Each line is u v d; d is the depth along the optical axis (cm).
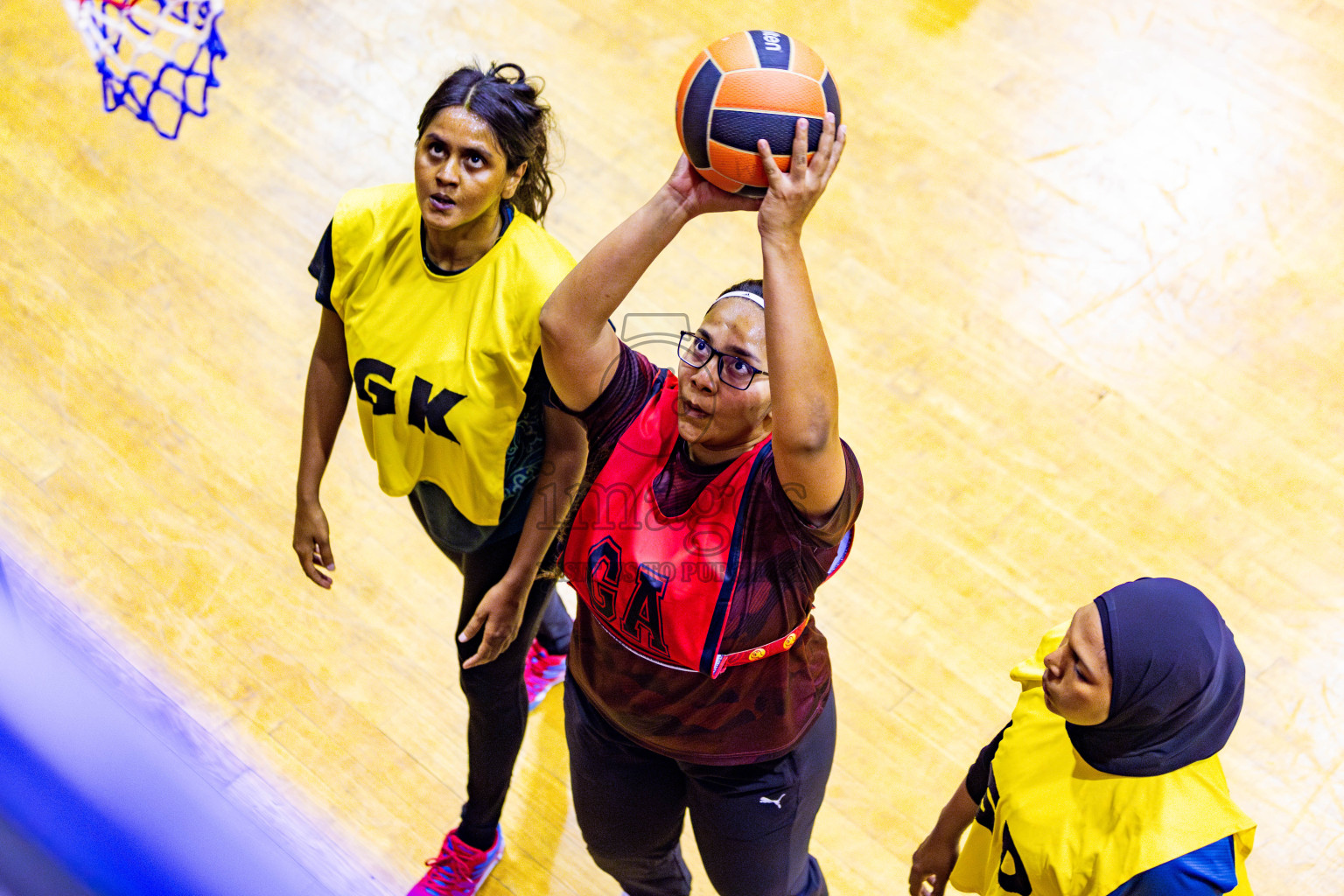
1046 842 212
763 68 192
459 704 364
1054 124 510
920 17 544
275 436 418
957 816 252
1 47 516
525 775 357
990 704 367
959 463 417
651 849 275
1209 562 396
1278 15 551
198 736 75
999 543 400
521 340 250
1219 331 453
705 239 469
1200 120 513
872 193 486
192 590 381
